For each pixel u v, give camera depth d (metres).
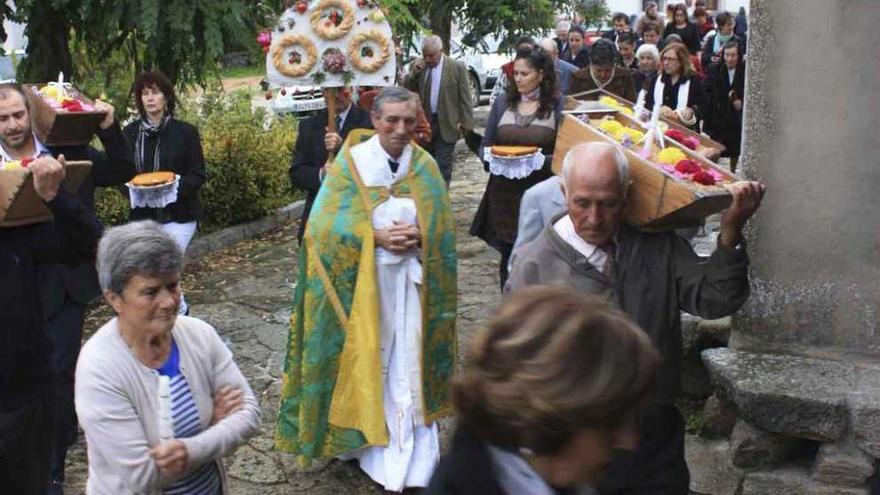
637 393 1.57
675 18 16.39
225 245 9.03
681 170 3.13
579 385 1.54
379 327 4.55
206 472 2.87
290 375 4.71
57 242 3.55
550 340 1.57
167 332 2.71
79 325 4.62
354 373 4.53
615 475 2.88
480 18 12.23
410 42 11.56
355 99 6.79
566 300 1.63
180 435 2.78
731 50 9.91
